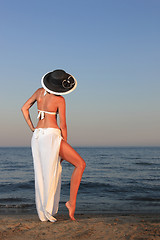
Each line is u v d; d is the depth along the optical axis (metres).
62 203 8.52
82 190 12.08
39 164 4.00
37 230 3.52
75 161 4.01
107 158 50.38
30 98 4.21
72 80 4.04
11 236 3.29
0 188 12.79
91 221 4.12
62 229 3.54
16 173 22.66
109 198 9.80
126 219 4.56
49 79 4.04
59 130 4.04
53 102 3.99
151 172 23.20
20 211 7.09
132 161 40.56
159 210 7.40
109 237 3.16
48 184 3.88
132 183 15.05
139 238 3.07
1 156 63.06
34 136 4.03
